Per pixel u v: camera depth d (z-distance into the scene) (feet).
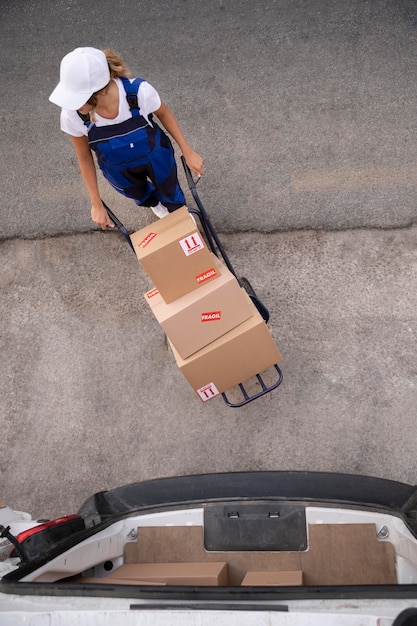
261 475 11.88
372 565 10.48
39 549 10.06
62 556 9.31
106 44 16.52
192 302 11.57
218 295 11.53
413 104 14.93
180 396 14.28
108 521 11.09
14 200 15.96
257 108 15.48
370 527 10.66
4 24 16.94
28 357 15.06
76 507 14.06
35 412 14.71
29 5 16.96
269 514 10.99
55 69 16.61
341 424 13.58
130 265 15.16
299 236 14.65
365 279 14.21
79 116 10.29
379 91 15.12
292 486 11.62
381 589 6.57
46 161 16.03
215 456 13.85
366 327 13.97
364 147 14.85
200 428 14.05
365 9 15.62
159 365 14.52
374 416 13.52
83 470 14.24
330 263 14.40
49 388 14.80
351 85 15.26
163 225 11.23
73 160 15.92
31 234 15.70
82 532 10.23
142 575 10.24
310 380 13.89
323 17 15.74
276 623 6.41
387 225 14.38
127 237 11.58
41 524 10.42
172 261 11.09
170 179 12.03
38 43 16.83
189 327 11.74
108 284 15.15
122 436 14.28
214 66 15.90
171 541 11.14
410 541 9.61
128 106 10.26
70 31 16.75
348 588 6.62
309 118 15.23
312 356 14.01
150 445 14.14
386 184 14.57
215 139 15.47
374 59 15.33
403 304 13.96
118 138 10.64
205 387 12.62
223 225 14.97
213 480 11.96
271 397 13.94
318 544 10.71
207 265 11.34
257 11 16.03
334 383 13.80
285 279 14.49
